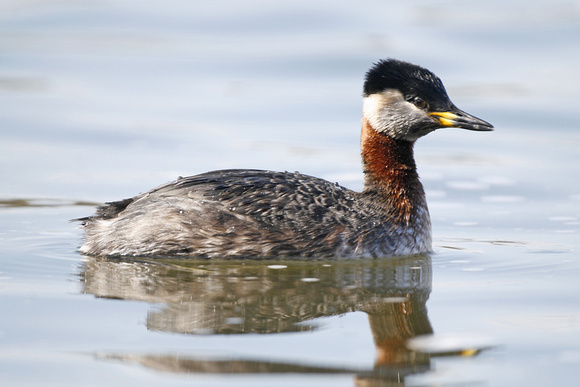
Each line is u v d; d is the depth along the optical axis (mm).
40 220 16859
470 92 25984
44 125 23531
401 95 15414
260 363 10211
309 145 22562
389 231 14734
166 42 30047
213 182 14477
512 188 19672
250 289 12836
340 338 11008
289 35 30344
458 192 19531
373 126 15586
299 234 14156
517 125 24172
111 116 24391
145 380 9758
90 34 30625
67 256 14453
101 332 11078
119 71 28031
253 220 14117
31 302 12125
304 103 25516
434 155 22391
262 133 23359
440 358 10453
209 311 11898
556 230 16672
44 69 28000
